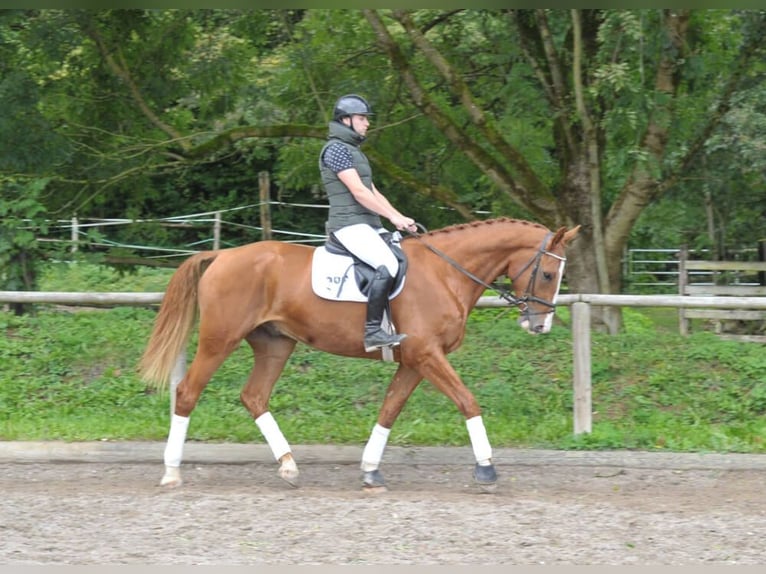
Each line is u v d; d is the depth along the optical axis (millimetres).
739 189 15961
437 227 14148
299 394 9562
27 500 6945
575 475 8070
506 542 6035
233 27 12672
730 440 8430
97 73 12281
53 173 11984
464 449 8250
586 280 12055
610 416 9266
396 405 7473
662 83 10922
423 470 8180
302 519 6488
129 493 7250
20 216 11211
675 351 10492
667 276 21891
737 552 5910
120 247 13609
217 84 12555
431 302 7227
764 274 15016
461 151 12992
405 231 7184
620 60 10844
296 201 20812
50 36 11047
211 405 9375
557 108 11898
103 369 10008
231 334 7301
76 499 6984
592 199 11945
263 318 7336
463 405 7254
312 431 8672
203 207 20906
